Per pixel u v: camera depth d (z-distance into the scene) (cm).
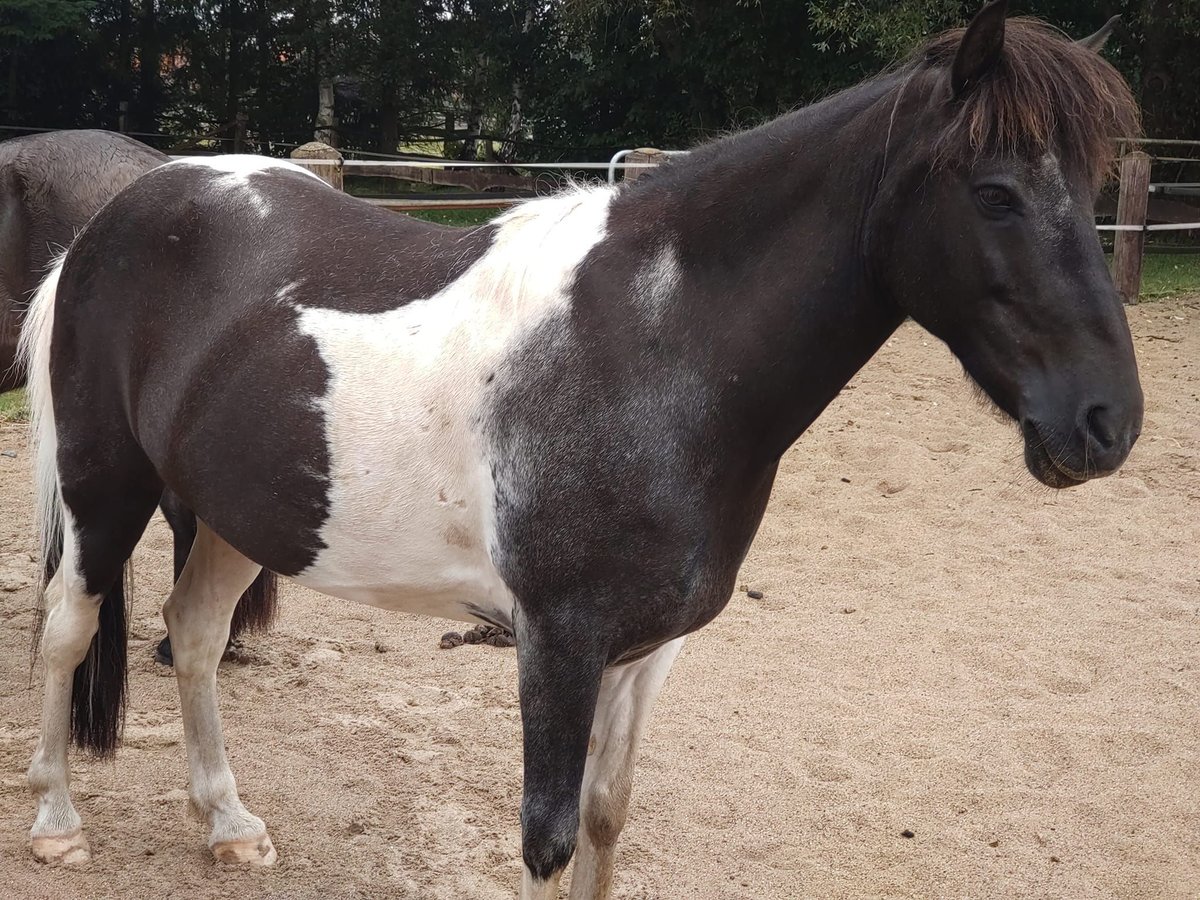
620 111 1820
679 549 204
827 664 408
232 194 255
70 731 288
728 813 314
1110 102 181
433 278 227
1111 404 176
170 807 306
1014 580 486
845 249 200
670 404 203
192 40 1919
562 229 218
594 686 210
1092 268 179
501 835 300
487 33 1895
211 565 283
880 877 288
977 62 180
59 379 269
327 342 226
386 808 311
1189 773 338
